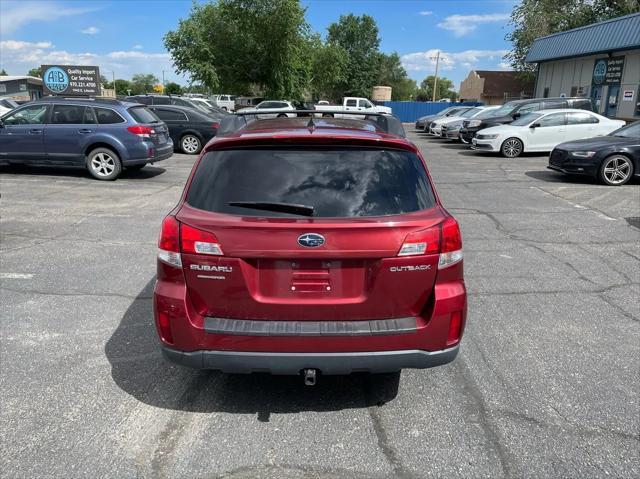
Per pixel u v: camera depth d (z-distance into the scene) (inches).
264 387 138.7
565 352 157.8
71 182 447.2
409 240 111.5
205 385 139.3
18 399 130.9
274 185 115.4
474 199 391.2
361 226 109.5
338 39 3250.5
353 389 138.2
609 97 987.3
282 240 109.3
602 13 1387.8
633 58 914.1
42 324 173.9
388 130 160.9
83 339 163.8
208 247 110.9
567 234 290.0
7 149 458.9
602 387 138.5
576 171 454.3
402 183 118.7
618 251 258.4
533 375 144.7
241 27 1363.2
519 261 243.4
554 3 1451.8
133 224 306.3
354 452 113.0
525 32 1469.0
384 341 113.3
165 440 116.2
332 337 111.8
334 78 2049.7
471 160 656.4
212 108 944.9
